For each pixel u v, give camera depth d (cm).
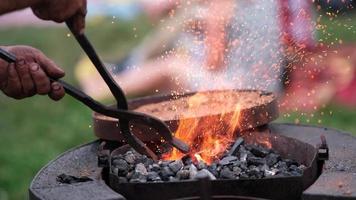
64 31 995
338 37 722
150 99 317
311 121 567
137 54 634
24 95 234
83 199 215
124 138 247
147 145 267
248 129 273
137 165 245
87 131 613
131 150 266
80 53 884
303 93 568
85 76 684
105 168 250
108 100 646
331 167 239
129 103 311
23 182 501
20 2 199
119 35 896
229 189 214
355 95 608
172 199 215
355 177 224
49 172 251
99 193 220
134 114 238
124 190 219
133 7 956
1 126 650
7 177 509
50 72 241
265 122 277
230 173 231
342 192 208
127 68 623
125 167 247
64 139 595
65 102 722
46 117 673
